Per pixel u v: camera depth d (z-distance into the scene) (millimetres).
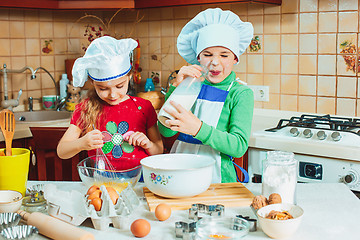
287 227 1063
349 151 1855
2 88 3012
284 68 2656
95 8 2885
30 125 2619
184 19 3031
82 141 1552
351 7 2400
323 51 2516
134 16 3281
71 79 3264
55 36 3264
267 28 2682
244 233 1087
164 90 2994
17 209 1209
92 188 1265
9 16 3000
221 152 1620
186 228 1095
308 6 2527
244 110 1630
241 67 2811
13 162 1319
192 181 1287
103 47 1526
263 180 1299
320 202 1326
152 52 3236
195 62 1889
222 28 1641
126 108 1793
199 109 1705
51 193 1261
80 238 1036
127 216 1155
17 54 3064
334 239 1077
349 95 2467
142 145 1656
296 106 2648
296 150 1986
